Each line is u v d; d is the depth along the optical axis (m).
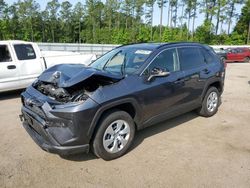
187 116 6.20
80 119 3.61
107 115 3.97
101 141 3.94
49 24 82.44
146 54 4.75
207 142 4.80
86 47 21.52
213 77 5.91
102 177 3.69
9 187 3.46
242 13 60.38
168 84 4.77
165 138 4.96
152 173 3.78
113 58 5.14
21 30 75.31
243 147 4.60
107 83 4.04
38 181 3.59
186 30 59.59
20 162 4.08
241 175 3.72
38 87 4.46
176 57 5.16
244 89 9.93
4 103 7.41
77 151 3.74
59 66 4.70
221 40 53.41
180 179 3.64
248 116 6.32
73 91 3.88
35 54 8.32
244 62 23.88
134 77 4.32
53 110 3.60
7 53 7.79
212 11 52.28
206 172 3.80
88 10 75.81
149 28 63.66
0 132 5.24
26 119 4.35
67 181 3.60
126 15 71.00
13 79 7.80
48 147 3.69
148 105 4.46
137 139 4.91
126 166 3.97
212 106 6.19
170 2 63.91
